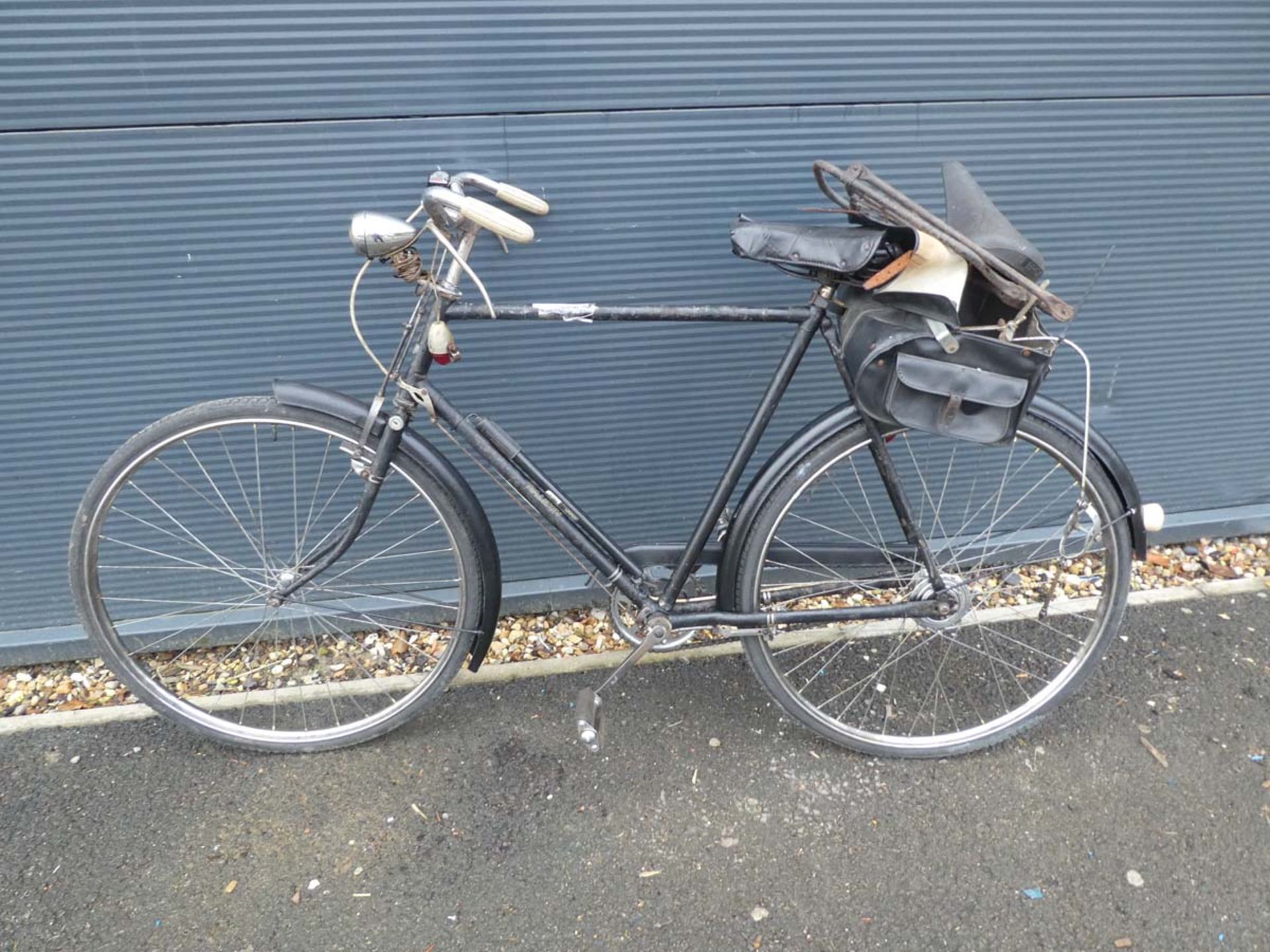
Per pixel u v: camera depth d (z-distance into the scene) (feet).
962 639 8.02
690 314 5.72
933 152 6.89
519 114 6.25
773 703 7.39
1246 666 7.61
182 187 6.20
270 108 5.99
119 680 6.79
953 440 8.20
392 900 5.84
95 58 5.68
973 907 5.74
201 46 5.74
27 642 7.72
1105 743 6.93
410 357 6.08
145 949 5.55
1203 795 6.48
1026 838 6.20
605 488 7.98
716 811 6.44
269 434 7.26
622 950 5.52
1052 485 8.63
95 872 6.01
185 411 5.90
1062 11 6.46
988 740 6.82
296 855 6.14
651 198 6.71
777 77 6.39
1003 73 6.64
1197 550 9.25
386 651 8.06
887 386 5.30
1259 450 9.00
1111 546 6.36
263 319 6.81
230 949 5.55
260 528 7.70
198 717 6.83
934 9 6.30
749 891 5.87
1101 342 8.13
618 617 6.65
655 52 6.16
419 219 6.56
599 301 7.08
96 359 6.75
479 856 6.13
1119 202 7.38
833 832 6.28
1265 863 5.96
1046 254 7.59
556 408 7.52
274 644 8.12
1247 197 7.54
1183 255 7.75
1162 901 5.74
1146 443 8.79
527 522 8.02
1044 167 7.11
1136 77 6.81
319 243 6.56
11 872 6.00
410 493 7.70
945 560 8.54
